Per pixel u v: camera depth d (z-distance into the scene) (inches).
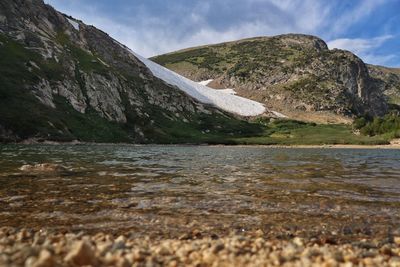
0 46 4677.7
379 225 501.0
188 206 601.9
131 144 4574.3
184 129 6407.5
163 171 1165.1
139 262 283.1
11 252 273.6
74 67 5565.9
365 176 1090.1
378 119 6673.2
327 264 283.1
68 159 1553.9
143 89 7032.5
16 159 1459.2
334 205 630.5
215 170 1230.3
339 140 5625.0
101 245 330.6
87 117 4722.0
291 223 503.2
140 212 552.1
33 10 6264.8
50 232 433.7
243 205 619.2
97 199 645.9
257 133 7062.0
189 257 309.6
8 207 569.6
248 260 297.7
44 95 4362.7
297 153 2891.2
